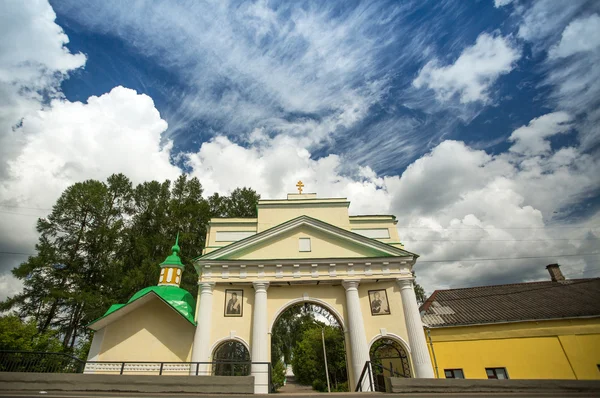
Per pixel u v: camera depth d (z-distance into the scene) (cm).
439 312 2422
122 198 3831
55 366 1620
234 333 2061
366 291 2241
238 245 2267
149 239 3478
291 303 2192
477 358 2123
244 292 2200
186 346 2052
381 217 2514
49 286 3017
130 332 2094
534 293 2539
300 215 2433
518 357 2100
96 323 2061
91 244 3341
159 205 3756
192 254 3481
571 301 2328
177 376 1292
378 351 2458
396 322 2116
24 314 2981
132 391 1254
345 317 2152
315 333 4669
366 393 1326
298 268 2225
